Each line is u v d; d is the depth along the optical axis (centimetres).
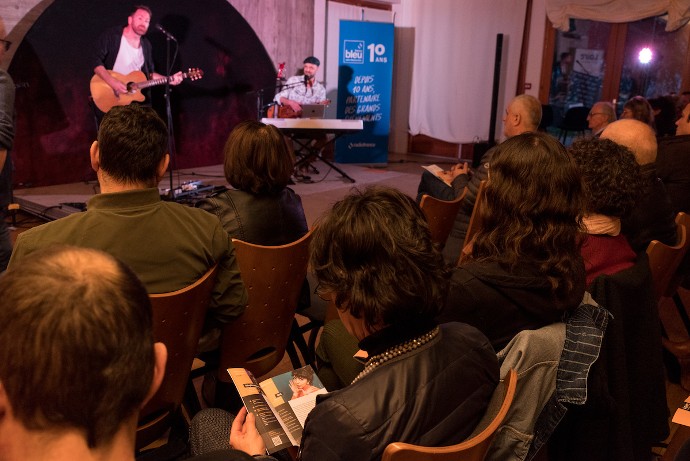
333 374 160
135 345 51
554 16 827
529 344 118
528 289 123
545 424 122
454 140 963
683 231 213
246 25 755
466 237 248
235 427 112
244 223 188
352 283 92
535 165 127
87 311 48
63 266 51
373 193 97
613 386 143
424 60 977
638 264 156
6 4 531
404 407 84
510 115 325
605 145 157
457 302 125
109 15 609
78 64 594
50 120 583
